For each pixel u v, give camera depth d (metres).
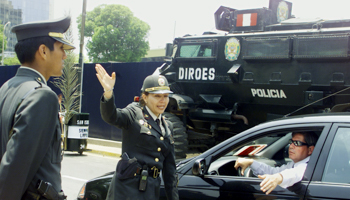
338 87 6.30
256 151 3.46
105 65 11.77
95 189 3.10
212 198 2.53
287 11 8.58
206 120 7.82
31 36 1.84
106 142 11.20
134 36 48.28
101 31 46.38
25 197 1.72
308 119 2.47
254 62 7.09
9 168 1.56
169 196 2.50
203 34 8.39
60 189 1.84
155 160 2.43
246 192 2.45
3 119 1.73
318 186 2.21
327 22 6.96
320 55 6.31
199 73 7.82
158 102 2.51
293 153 2.77
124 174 2.37
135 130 2.44
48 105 1.69
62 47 1.94
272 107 7.35
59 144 1.84
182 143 7.47
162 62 10.47
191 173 2.71
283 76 6.81
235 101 7.62
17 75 1.85
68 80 9.95
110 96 2.30
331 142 2.30
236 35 7.29
